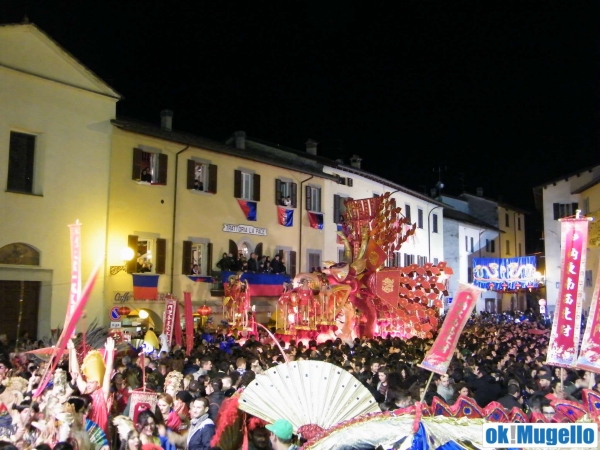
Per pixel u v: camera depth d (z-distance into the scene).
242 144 31.62
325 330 24.17
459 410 6.73
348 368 11.55
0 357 12.44
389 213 27.89
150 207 24.84
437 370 6.24
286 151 33.19
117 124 23.61
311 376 5.69
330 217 34.38
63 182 22.00
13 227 20.39
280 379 5.69
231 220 28.33
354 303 25.86
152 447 6.47
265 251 30.05
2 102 20.45
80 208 22.42
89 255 22.52
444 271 25.33
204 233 26.95
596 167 41.16
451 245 49.50
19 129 21.00
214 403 7.84
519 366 12.39
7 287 20.17
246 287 25.02
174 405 7.92
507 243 59.62
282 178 31.44
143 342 16.45
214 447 6.04
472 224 52.09
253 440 6.38
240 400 5.66
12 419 7.34
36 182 21.38
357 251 26.98
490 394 9.86
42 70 21.67
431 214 46.41
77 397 6.88
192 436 6.72
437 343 6.37
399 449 5.15
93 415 7.55
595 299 7.87
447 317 6.46
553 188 43.12
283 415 5.48
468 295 6.43
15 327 20.27
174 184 25.88
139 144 24.70
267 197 30.42
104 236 23.00
